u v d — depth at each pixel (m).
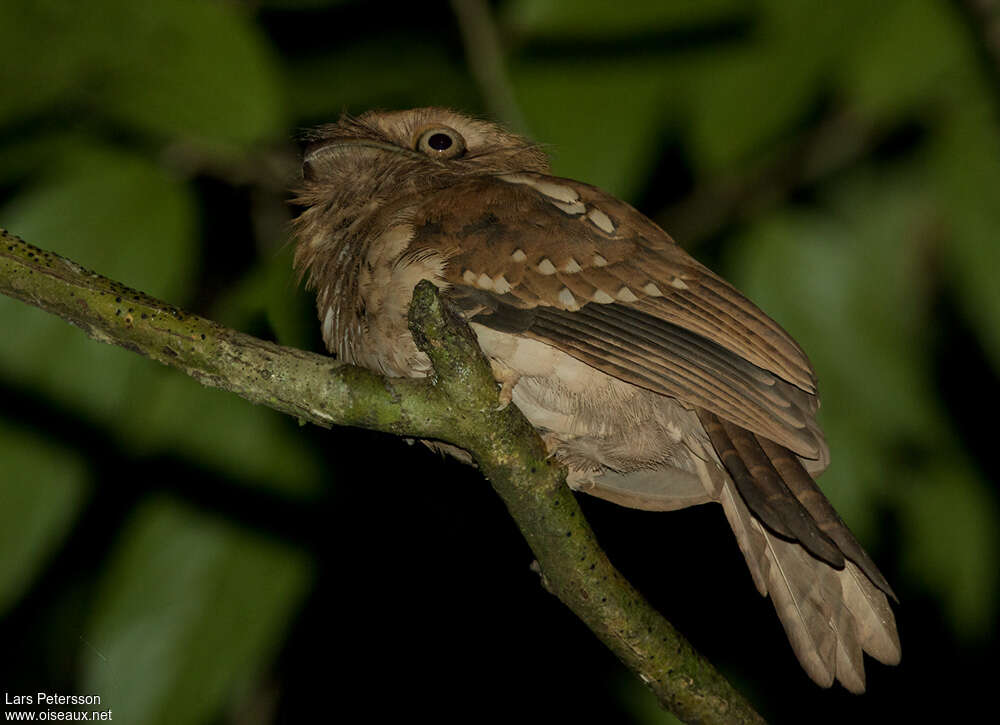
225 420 10.59
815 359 11.12
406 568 13.56
